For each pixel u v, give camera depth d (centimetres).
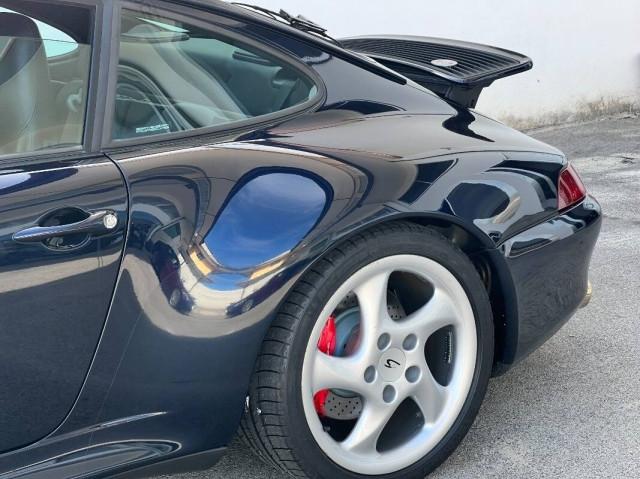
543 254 237
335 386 208
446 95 269
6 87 192
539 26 661
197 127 206
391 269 210
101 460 186
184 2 214
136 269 181
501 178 231
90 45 196
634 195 503
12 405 177
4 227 170
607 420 262
